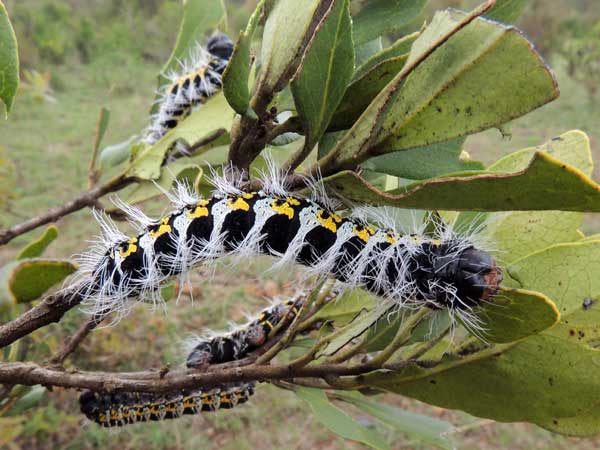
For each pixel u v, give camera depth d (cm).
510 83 6
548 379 8
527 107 6
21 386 12
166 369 9
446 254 8
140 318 36
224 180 9
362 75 8
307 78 7
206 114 13
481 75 6
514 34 6
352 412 34
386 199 7
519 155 9
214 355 12
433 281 8
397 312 9
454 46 6
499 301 7
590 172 9
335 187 7
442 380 8
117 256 9
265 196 9
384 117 7
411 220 9
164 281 10
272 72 8
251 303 39
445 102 7
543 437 33
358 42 9
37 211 48
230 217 9
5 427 25
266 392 35
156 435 32
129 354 34
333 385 9
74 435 32
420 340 9
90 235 46
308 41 7
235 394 13
